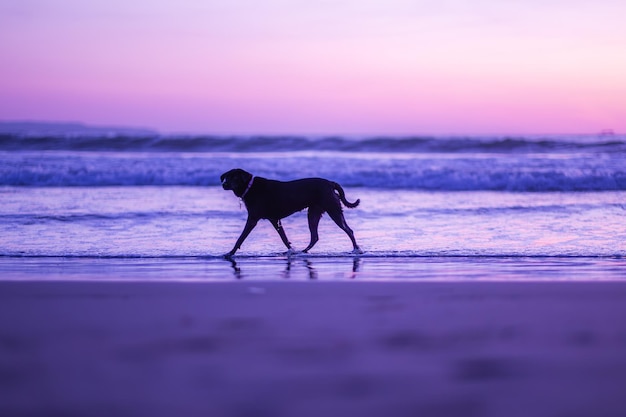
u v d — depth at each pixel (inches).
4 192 668.1
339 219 384.5
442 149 1261.1
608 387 120.8
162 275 293.3
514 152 1226.0
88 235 426.6
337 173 800.3
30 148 1229.7
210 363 134.9
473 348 147.1
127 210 543.5
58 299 214.5
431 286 246.4
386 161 917.2
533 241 413.4
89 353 142.5
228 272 305.3
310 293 229.5
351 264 335.3
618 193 730.8
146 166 844.6
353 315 185.8
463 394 117.3
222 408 110.1
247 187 375.9
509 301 210.7
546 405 112.0
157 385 121.5
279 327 169.5
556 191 752.3
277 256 366.0
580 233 445.4
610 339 155.6
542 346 148.9
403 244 406.9
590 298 216.7
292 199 380.8
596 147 1220.5
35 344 150.3
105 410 109.3
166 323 174.2
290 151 1284.4
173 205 582.6
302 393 117.4
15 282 255.4
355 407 110.7
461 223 492.1
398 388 120.3
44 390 118.9
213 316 184.1
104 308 197.0
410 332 163.6
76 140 1246.3
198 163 874.1
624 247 390.0
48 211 530.0
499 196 693.3
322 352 143.5
